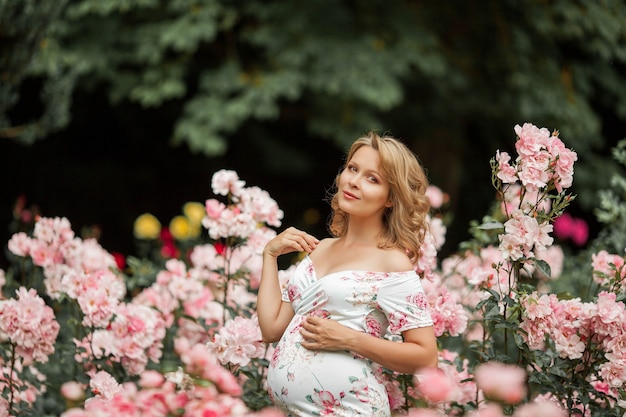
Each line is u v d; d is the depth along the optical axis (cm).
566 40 913
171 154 1055
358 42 799
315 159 1081
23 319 322
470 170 1039
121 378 346
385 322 270
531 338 299
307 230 1064
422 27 831
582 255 510
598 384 307
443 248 974
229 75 809
